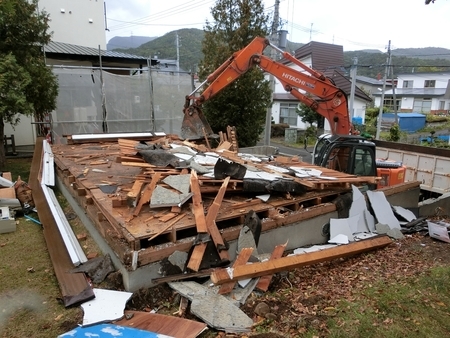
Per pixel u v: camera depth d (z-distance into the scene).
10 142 12.83
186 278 3.87
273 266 4.02
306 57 25.28
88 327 3.14
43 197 6.75
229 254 4.43
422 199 9.05
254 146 12.23
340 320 3.41
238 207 4.94
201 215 4.33
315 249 5.15
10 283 4.12
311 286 4.16
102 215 4.71
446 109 31.62
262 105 11.82
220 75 7.69
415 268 4.75
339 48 27.31
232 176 5.20
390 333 3.24
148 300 3.65
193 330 3.12
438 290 4.08
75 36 16.66
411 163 9.23
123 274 3.86
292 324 3.30
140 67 16.08
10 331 3.25
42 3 15.52
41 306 3.64
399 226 6.35
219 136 9.19
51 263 4.63
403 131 22.11
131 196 4.50
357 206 6.11
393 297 3.88
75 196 6.07
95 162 7.38
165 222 4.23
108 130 12.37
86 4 16.69
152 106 12.91
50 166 7.96
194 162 5.68
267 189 5.28
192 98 8.13
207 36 11.88
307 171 6.45
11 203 6.41
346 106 7.41
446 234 5.91
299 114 22.62
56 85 10.36
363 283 4.25
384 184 8.04
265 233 4.93
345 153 7.04
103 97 12.10
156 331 3.09
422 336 3.23
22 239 5.43
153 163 5.61
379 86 32.34
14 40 9.29
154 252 3.79
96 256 4.61
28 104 9.15
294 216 5.21
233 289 3.80
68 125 11.77
